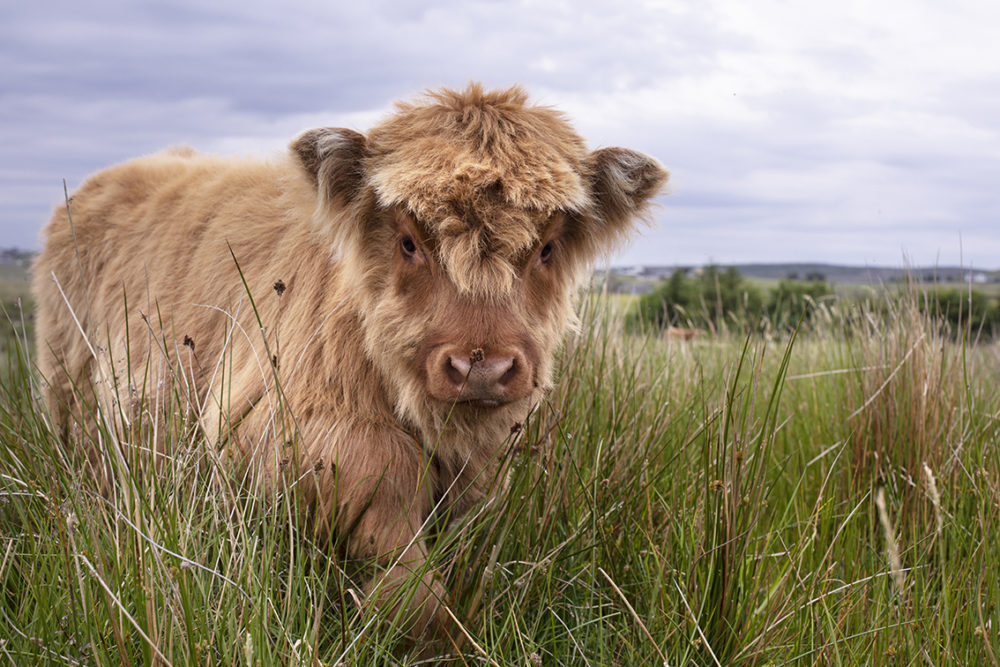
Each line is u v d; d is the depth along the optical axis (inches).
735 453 111.8
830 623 97.0
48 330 175.0
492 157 109.0
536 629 104.3
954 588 107.0
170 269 150.7
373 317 112.8
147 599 76.1
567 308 126.5
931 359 156.5
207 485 108.3
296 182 124.0
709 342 238.2
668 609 106.9
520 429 113.1
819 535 121.0
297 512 99.6
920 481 136.4
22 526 110.9
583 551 116.0
